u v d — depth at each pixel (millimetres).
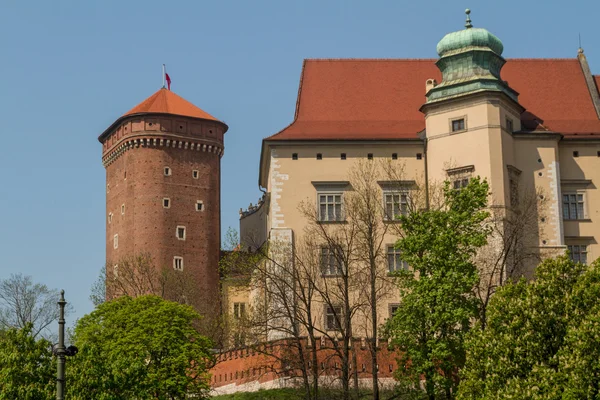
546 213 85125
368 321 79938
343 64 94188
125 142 127938
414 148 87062
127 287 116312
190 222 127625
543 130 86688
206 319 97812
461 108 84250
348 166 86688
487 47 86125
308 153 86875
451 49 86375
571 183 87562
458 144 84000
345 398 66875
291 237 85312
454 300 66375
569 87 93312
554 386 53438
